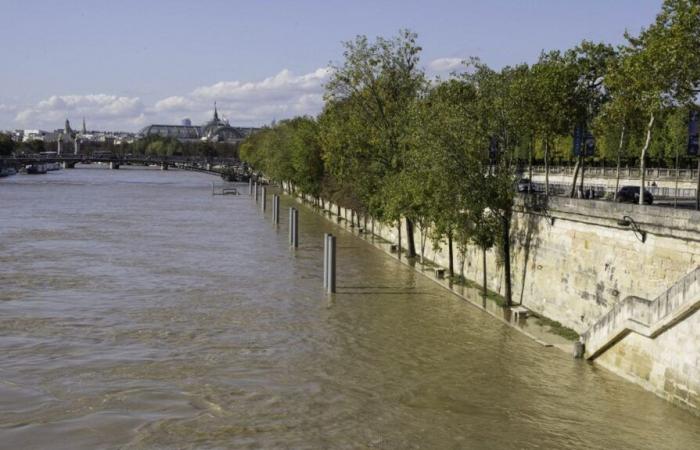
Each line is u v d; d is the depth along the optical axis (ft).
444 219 184.55
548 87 206.08
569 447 99.04
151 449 97.35
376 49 256.32
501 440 101.19
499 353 139.13
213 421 106.63
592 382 122.01
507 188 172.65
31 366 129.29
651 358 115.44
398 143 245.45
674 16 149.18
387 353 139.85
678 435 101.35
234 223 375.86
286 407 112.47
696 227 112.37
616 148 358.43
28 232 314.76
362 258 259.39
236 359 135.44
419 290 199.41
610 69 179.32
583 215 147.54
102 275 215.31
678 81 153.79
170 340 147.13
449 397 117.08
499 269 192.85
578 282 150.82
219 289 197.88
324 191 456.04
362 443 99.91
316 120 454.81
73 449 97.25
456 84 208.74
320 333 153.58
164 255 256.73
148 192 618.44
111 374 125.90
